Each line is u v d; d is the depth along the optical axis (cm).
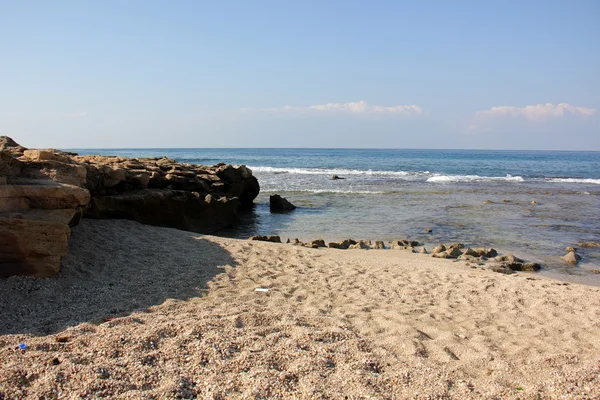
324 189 3177
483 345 587
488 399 425
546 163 7688
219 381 437
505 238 1642
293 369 471
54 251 736
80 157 1565
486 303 786
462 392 441
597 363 513
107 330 545
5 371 423
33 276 718
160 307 656
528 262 1280
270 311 663
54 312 620
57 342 504
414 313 712
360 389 435
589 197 2911
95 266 830
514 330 654
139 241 1031
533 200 2706
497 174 5078
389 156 10744
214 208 1695
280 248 1143
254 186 2394
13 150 1017
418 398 424
